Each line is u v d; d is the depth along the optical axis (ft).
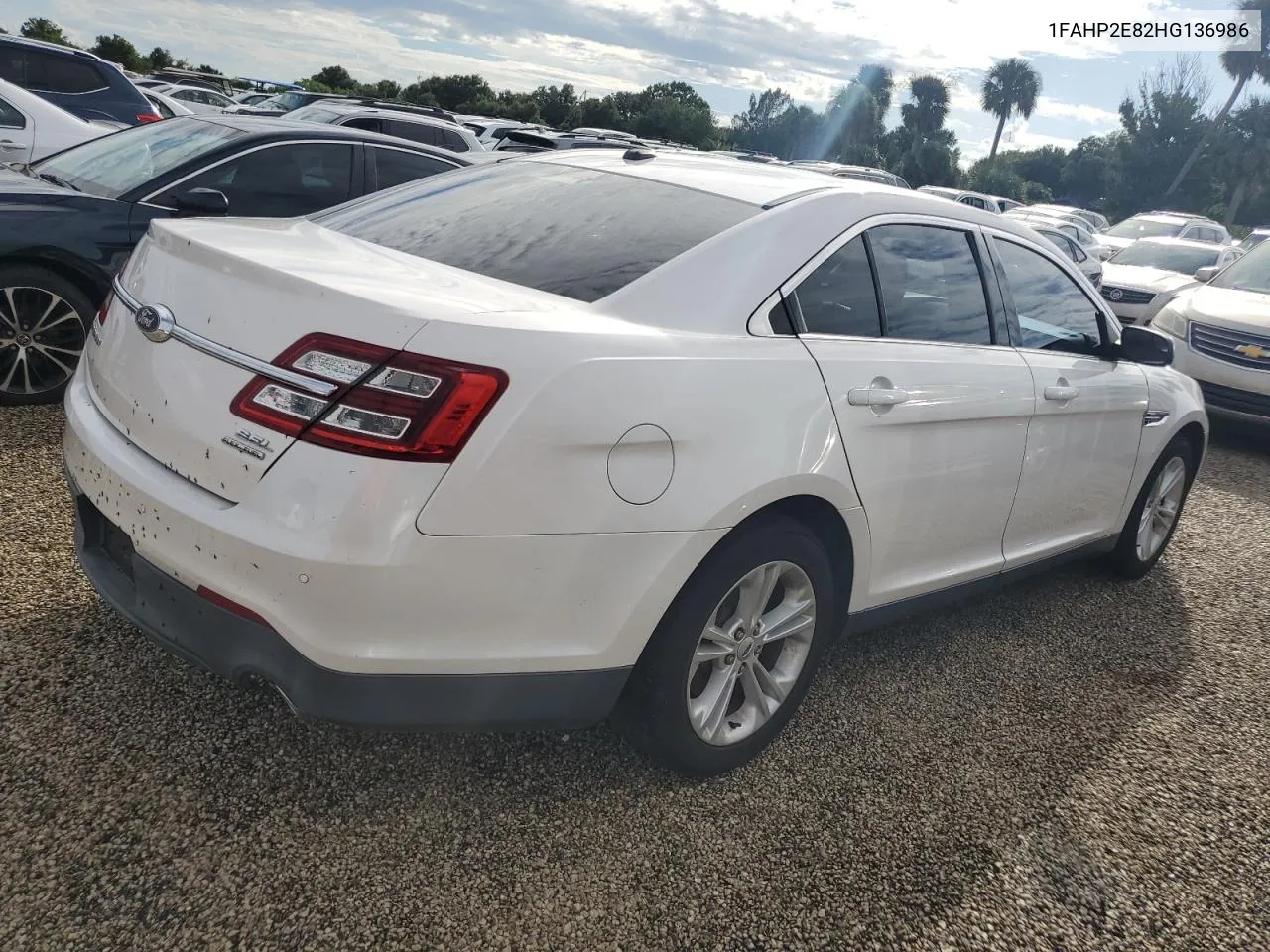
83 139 27.96
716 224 8.55
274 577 6.29
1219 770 10.00
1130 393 12.73
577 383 6.63
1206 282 28.63
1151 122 203.62
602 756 8.68
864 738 9.64
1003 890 7.82
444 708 6.71
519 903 6.96
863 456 8.60
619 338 7.07
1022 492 11.04
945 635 12.22
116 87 36.19
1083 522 12.76
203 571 6.59
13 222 14.76
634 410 6.88
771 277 8.29
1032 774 9.43
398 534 6.19
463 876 7.13
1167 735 10.53
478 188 10.16
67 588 10.16
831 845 8.02
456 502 6.28
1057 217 69.62
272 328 6.57
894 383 8.89
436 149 20.97
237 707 8.62
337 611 6.26
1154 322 27.27
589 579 6.87
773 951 6.88
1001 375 10.30
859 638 11.80
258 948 6.29
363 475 6.17
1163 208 206.08
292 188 18.58
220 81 92.63
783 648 8.84
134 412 7.33
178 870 6.81
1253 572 15.90
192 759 7.91
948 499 9.84
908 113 239.50
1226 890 8.21
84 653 9.09
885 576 9.52
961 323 10.26
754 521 7.89
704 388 7.33
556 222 8.89
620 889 7.23
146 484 6.91
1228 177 197.57
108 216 15.69
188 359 6.95
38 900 6.39
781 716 8.87
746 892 7.37
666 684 7.66
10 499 12.01
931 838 8.29
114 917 6.35
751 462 7.55
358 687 6.46
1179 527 17.81
